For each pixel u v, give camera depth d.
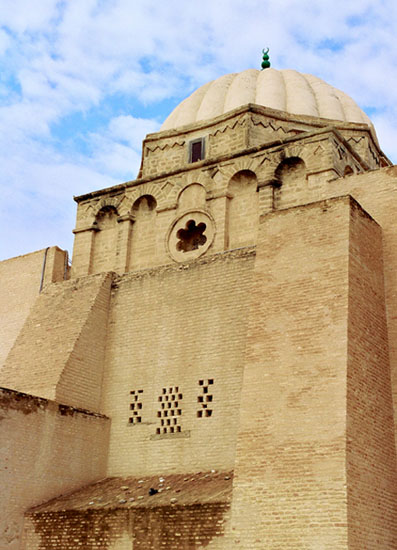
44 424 20.36
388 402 17.42
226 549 15.67
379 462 16.16
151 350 22.23
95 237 26.55
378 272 18.98
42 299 25.08
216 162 24.45
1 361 26.88
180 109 28.89
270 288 18.33
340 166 22.58
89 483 21.12
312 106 27.58
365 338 17.27
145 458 20.98
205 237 24.33
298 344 17.05
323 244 18.14
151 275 23.33
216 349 20.88
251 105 25.22
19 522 19.25
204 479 18.78
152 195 25.52
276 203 22.84
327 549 14.33
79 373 22.19
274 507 15.33
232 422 19.73
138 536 17.28
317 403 15.97
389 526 15.74
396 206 19.88
